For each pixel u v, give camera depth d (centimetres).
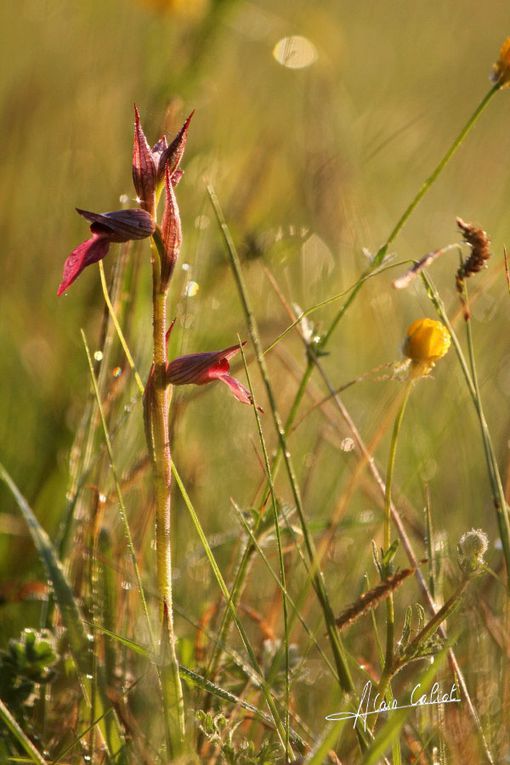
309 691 124
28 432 143
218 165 168
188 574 132
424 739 118
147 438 112
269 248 154
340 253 180
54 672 119
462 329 173
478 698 119
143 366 131
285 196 176
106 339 129
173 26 186
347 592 130
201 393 136
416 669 123
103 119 205
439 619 114
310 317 173
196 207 158
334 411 144
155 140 146
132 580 124
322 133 195
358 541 135
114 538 126
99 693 117
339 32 289
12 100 204
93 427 127
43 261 183
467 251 211
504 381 164
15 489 119
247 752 114
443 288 198
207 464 141
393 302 179
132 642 115
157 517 112
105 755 115
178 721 112
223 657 121
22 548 135
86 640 116
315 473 146
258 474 143
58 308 175
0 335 162
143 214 110
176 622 129
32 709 119
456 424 148
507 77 122
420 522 135
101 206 187
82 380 144
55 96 208
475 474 142
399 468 145
